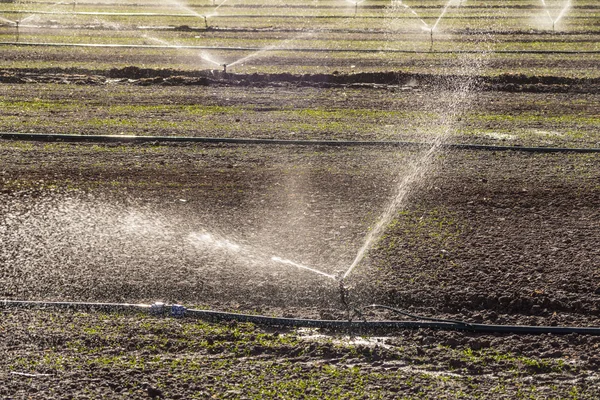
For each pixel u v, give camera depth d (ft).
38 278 36.09
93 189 48.06
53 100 73.26
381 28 131.95
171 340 31.14
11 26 128.06
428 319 33.27
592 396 27.71
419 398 27.35
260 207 45.60
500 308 34.30
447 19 144.25
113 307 33.50
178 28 128.57
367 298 34.91
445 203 46.60
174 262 37.86
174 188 48.57
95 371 28.71
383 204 46.37
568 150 57.93
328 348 30.63
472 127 65.41
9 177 49.83
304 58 98.78
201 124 64.54
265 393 27.43
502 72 90.17
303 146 58.49
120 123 64.28
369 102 74.64
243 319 32.96
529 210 45.62
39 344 30.60
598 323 33.04
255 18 146.51
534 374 29.30
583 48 110.42
